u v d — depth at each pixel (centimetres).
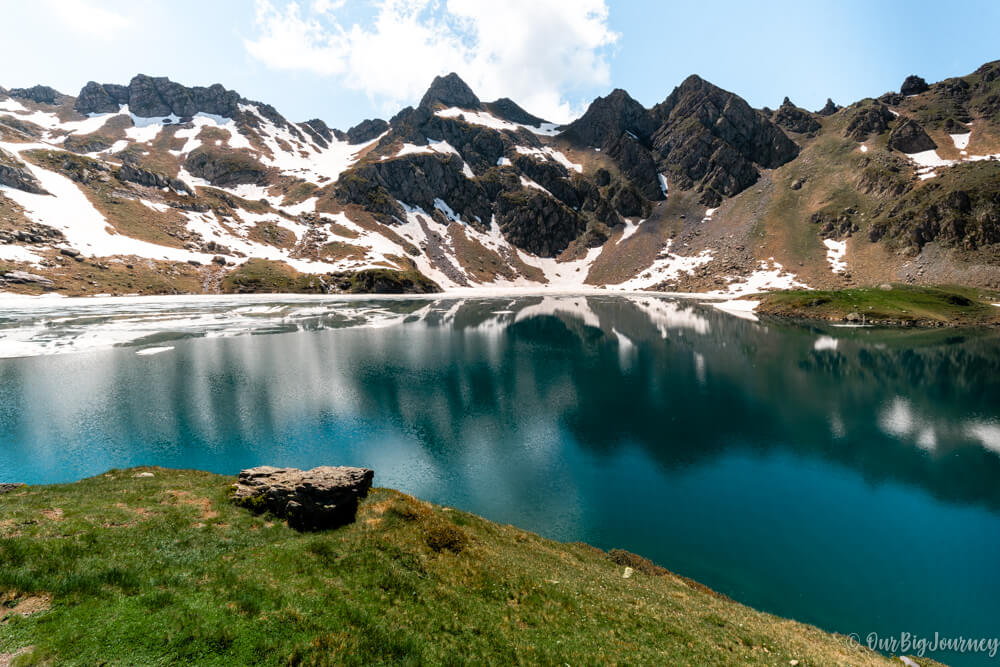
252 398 5209
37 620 1017
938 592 2302
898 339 9006
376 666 1085
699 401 5391
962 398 5456
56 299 11656
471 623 1362
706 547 2686
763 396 5572
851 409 5103
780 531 2853
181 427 4306
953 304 11325
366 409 4928
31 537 1384
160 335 8650
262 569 1420
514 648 1277
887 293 12312
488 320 12075
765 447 4109
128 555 1380
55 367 6272
